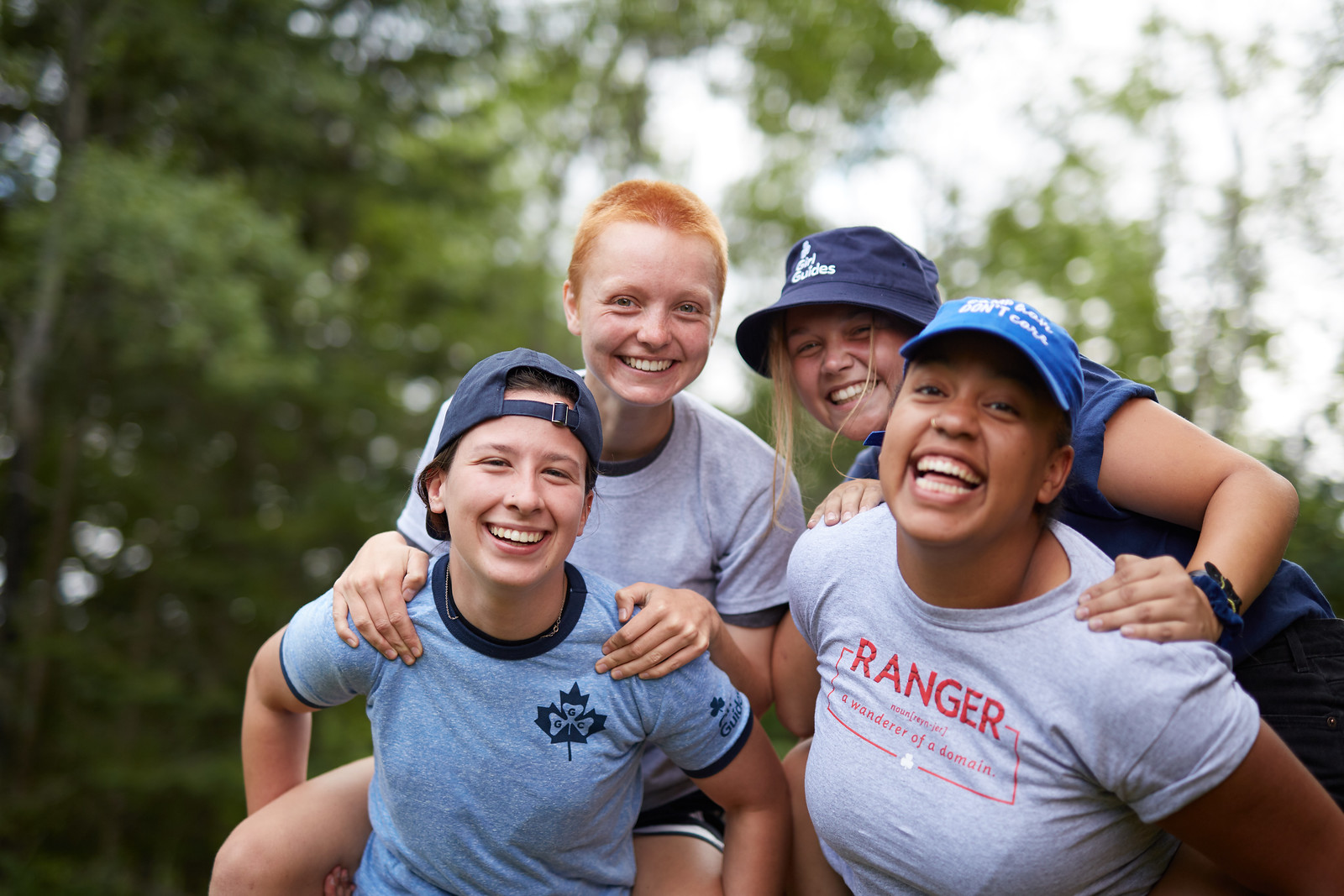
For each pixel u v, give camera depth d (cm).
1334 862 167
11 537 1128
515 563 197
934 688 182
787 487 263
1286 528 189
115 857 1120
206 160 1173
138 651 1259
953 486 166
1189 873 188
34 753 1200
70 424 1210
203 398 1203
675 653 210
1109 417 204
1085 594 172
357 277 1341
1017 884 175
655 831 251
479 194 1352
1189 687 158
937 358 171
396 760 212
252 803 248
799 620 215
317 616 220
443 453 208
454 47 1248
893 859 185
